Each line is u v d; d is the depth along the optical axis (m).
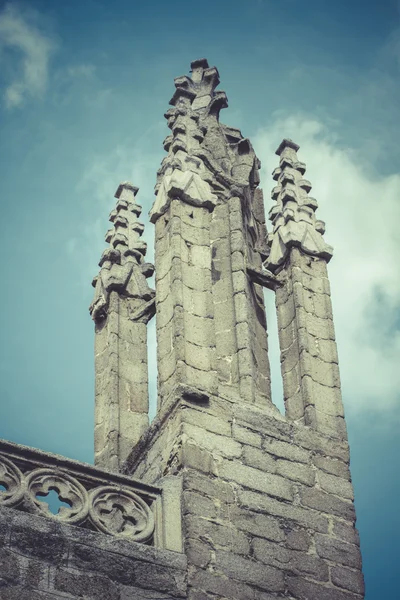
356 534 25.86
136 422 28.36
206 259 27.97
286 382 27.89
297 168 30.95
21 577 22.70
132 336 29.56
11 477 23.62
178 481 25.00
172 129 29.92
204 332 27.00
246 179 30.61
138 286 30.22
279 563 24.83
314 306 28.84
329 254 29.61
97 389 29.02
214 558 24.30
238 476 25.50
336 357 28.23
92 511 23.92
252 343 28.00
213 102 31.84
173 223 28.14
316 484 26.17
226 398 26.42
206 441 25.66
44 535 23.27
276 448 26.27
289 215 29.83
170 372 26.53
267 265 29.62
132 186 31.91
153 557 23.86
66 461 24.19
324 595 24.88
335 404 27.55
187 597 23.70
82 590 23.02
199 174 29.06
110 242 30.95
